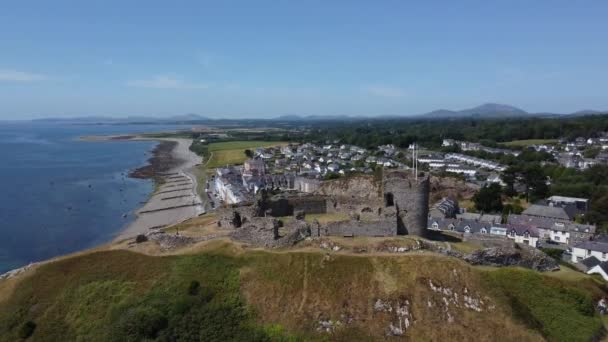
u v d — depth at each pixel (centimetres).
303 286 5203
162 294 5244
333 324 4816
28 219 14338
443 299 4975
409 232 6456
